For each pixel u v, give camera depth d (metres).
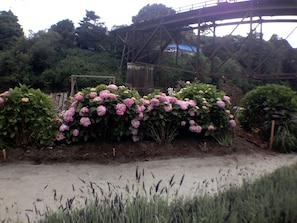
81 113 4.36
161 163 4.22
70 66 31.36
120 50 36.09
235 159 4.64
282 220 1.79
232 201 2.05
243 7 18.03
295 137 5.59
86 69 31.30
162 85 30.30
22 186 3.17
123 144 4.70
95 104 4.39
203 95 5.48
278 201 1.88
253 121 6.35
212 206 1.89
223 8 19.17
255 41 26.36
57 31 38.00
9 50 32.81
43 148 4.36
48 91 30.28
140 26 29.78
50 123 4.55
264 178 2.54
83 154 4.29
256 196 2.11
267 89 6.16
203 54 32.41
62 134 4.47
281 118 5.70
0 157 4.04
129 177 3.58
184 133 5.51
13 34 35.75
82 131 4.49
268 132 5.81
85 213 1.77
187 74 30.52
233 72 27.53
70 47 37.16
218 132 5.42
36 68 32.47
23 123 4.30
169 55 34.25
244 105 6.51
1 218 2.39
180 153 4.69
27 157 4.09
